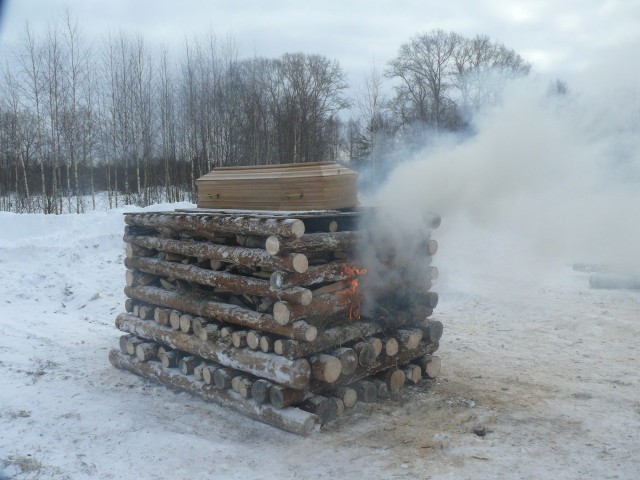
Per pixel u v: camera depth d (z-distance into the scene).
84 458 4.75
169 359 6.28
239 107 35.56
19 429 5.27
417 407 5.60
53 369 6.98
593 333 8.05
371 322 5.66
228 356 5.51
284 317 4.94
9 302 10.55
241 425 5.34
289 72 38.53
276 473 4.46
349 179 5.71
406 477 4.30
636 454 4.55
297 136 34.19
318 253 5.35
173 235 6.35
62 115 29.36
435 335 6.21
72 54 29.22
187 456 4.76
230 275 5.53
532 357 7.16
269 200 5.84
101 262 12.54
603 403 5.61
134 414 5.63
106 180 38.91
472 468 4.41
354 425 5.22
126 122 31.66
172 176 37.56
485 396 5.86
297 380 4.96
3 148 33.75
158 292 6.44
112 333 8.74
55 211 27.61
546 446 4.73
